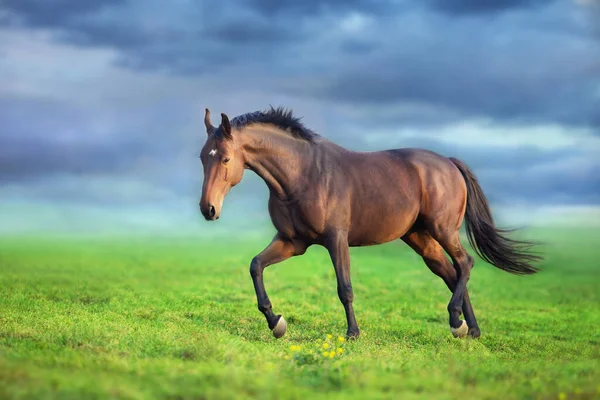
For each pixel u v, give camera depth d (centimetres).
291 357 876
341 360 843
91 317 1152
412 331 1253
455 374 755
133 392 625
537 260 1250
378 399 636
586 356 1058
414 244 1191
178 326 1144
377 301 1711
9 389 607
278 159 1038
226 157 1008
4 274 1853
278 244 1079
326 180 1052
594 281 2461
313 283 1958
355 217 1074
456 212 1147
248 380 681
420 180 1123
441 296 1839
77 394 605
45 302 1314
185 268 2297
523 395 671
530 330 1420
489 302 1839
